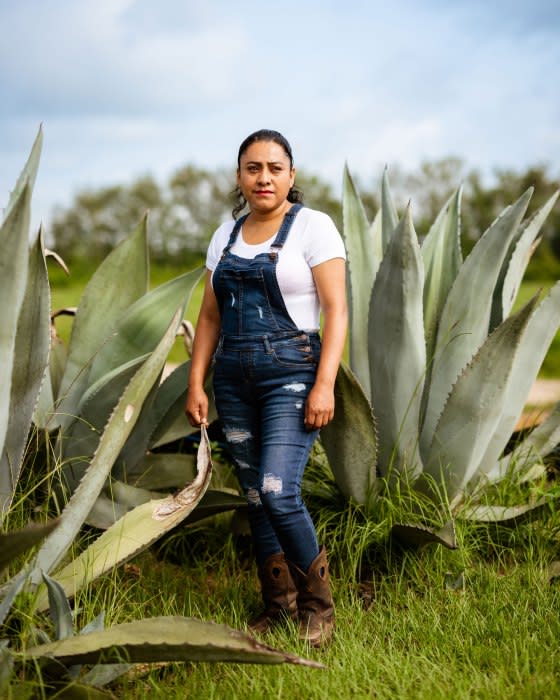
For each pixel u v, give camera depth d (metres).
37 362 2.74
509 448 4.48
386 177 4.27
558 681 2.63
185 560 3.67
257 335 2.90
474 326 3.71
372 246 4.00
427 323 4.05
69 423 3.51
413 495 3.65
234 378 2.97
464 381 3.51
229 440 3.08
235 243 3.03
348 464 3.57
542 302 3.80
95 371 3.58
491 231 3.65
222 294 2.98
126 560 2.80
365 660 2.76
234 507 3.39
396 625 3.05
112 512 3.33
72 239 33.25
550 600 3.20
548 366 12.76
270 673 2.67
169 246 32.69
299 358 2.90
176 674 2.73
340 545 3.60
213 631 2.28
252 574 3.62
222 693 2.59
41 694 2.41
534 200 27.30
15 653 2.37
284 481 2.87
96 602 2.97
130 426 2.86
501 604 3.17
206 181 33.06
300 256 2.91
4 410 2.58
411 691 2.57
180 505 2.91
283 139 2.96
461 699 2.49
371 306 3.72
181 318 3.57
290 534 2.91
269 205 2.94
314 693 2.54
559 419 4.06
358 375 4.00
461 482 3.68
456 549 3.18
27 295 2.71
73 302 17.61
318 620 2.99
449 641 2.92
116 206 33.59
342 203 3.99
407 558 3.51
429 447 3.79
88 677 2.45
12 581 2.64
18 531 2.18
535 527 3.74
